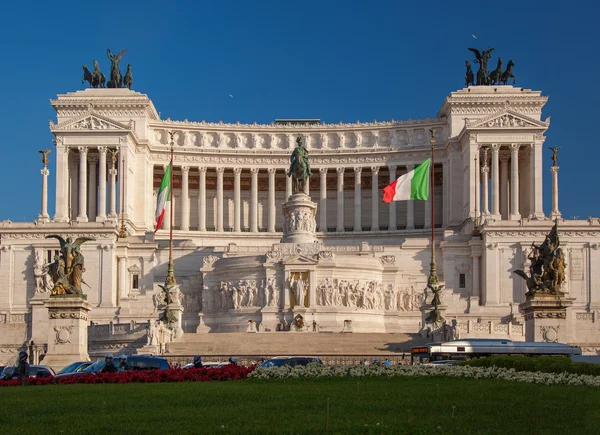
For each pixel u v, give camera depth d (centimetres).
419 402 4553
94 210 16138
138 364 6538
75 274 8044
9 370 6806
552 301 7762
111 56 16388
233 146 16712
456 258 13725
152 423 3894
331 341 10169
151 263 13725
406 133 16612
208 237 16062
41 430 3722
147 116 16200
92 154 15938
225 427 3731
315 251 12631
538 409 4306
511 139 15300
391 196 11838
